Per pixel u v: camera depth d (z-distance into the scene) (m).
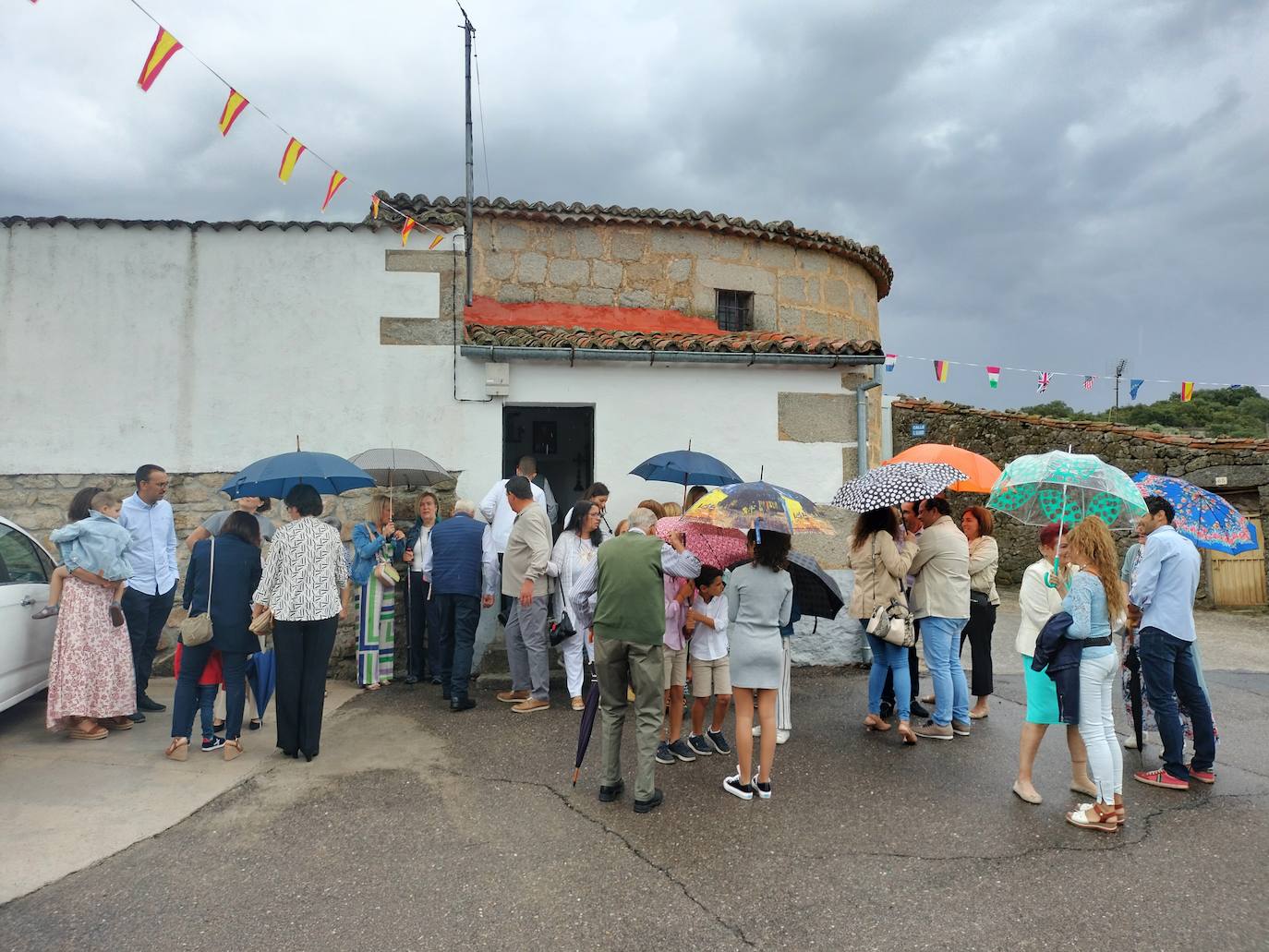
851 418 8.16
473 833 4.10
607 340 7.65
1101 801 4.20
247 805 4.42
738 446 7.96
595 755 5.30
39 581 5.91
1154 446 14.07
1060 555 4.60
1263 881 3.69
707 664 5.40
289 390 7.48
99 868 3.69
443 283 7.70
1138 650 5.04
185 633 5.01
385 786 4.71
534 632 6.26
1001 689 7.36
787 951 3.09
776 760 5.25
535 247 10.33
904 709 5.59
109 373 7.32
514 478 6.33
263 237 7.52
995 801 4.60
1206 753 4.93
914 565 5.82
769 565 4.59
